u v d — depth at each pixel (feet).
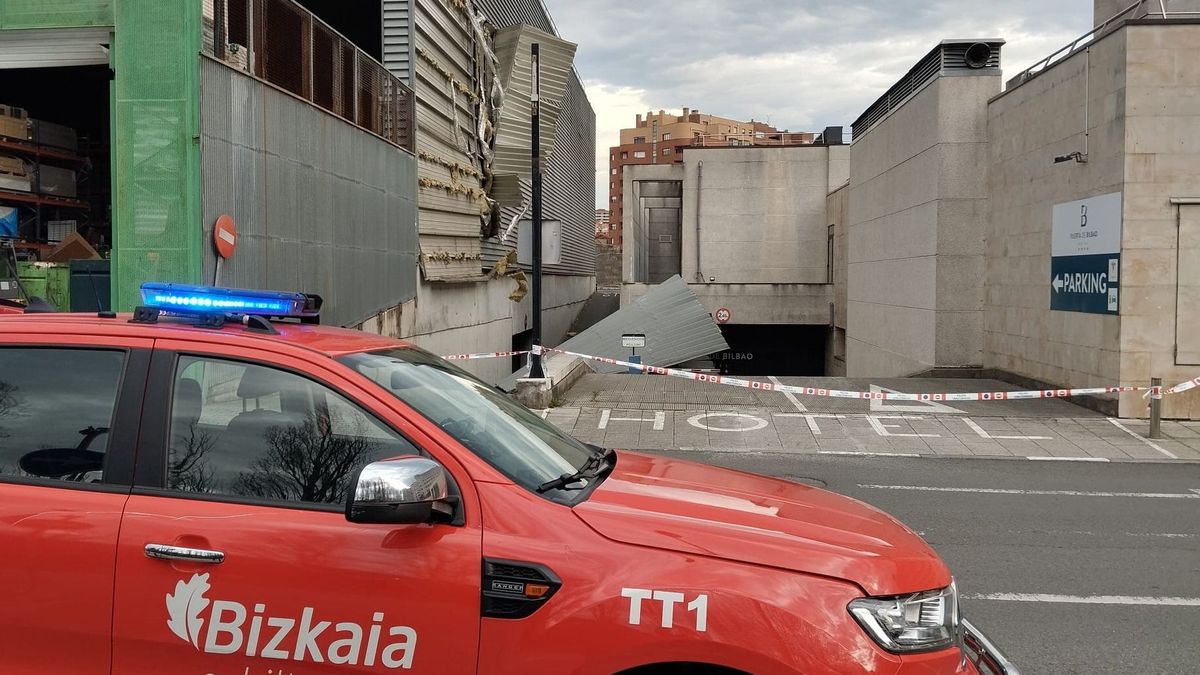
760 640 8.57
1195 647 16.56
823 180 126.82
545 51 80.12
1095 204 47.62
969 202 64.08
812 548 9.41
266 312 11.74
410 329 54.80
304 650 9.01
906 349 71.97
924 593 9.52
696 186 128.98
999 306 61.31
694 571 8.87
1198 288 44.47
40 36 32.55
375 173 48.14
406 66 54.19
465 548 9.03
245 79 33.81
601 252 276.62
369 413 9.82
